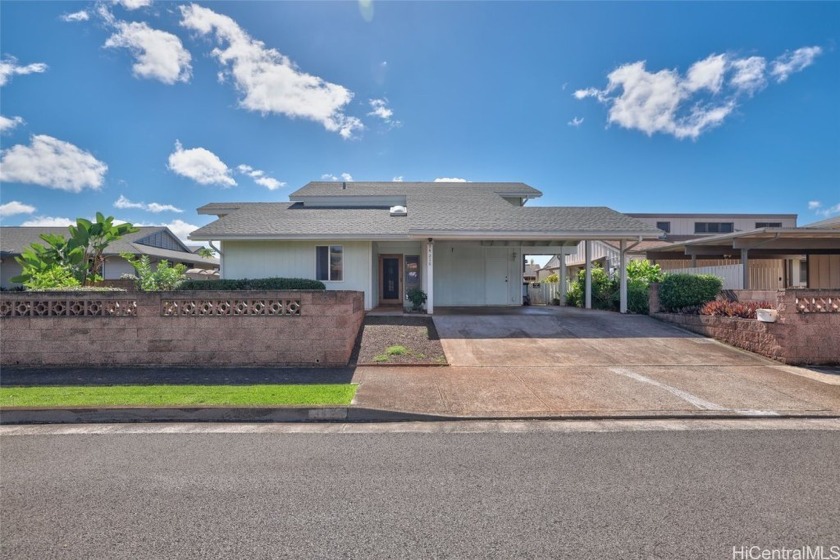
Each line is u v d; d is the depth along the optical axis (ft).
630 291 47.06
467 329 36.73
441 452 14.69
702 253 52.54
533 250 56.90
